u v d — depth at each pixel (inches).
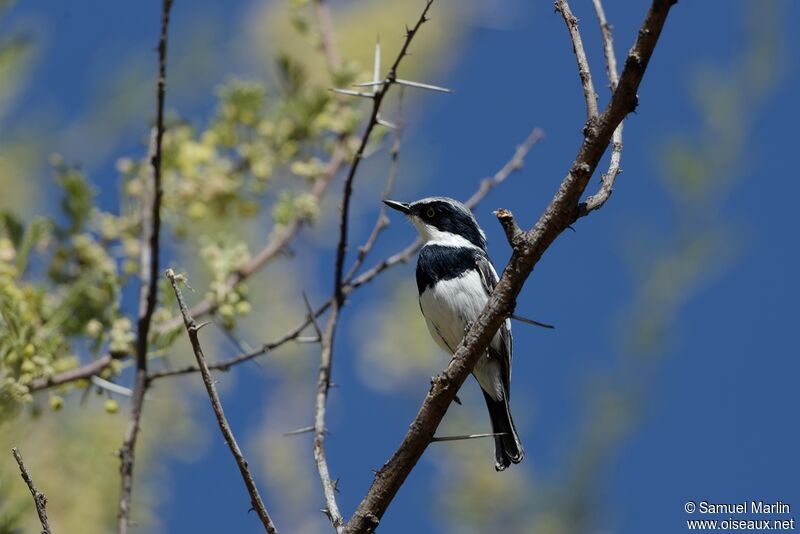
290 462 517.7
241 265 440.8
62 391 406.0
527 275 274.4
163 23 367.9
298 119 491.8
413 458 281.9
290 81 497.4
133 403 362.6
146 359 384.2
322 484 299.6
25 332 390.3
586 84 269.6
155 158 370.6
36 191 478.6
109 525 441.7
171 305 421.1
